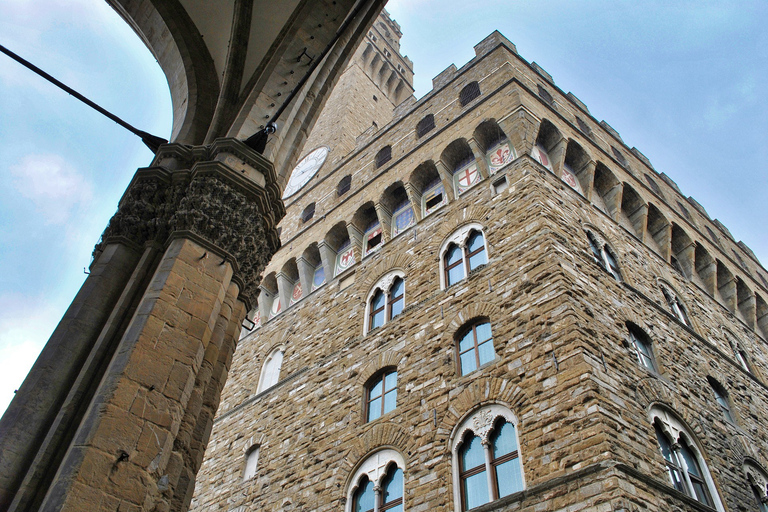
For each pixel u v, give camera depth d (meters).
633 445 16.06
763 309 37.75
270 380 30.77
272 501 23.38
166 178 12.37
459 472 18.00
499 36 35.16
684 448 19.02
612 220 29.31
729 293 35.88
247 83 15.36
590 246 24.86
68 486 7.38
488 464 17.38
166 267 10.60
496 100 30.17
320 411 25.20
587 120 36.06
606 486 14.30
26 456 8.48
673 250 34.41
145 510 7.93
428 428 19.77
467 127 30.16
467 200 27.50
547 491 15.29
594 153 31.11
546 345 18.62
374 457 20.98
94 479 7.61
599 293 21.72
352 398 24.09
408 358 23.11
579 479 14.90
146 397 8.73
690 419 20.12
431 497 17.78
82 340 9.92
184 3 15.80
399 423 20.97
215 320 10.65
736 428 23.02
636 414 17.44
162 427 8.66
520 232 23.33
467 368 20.67
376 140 38.59
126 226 11.74
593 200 29.62
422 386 21.41
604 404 16.33
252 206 12.48
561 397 16.97
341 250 34.44
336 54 16.16
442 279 25.06
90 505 7.40
